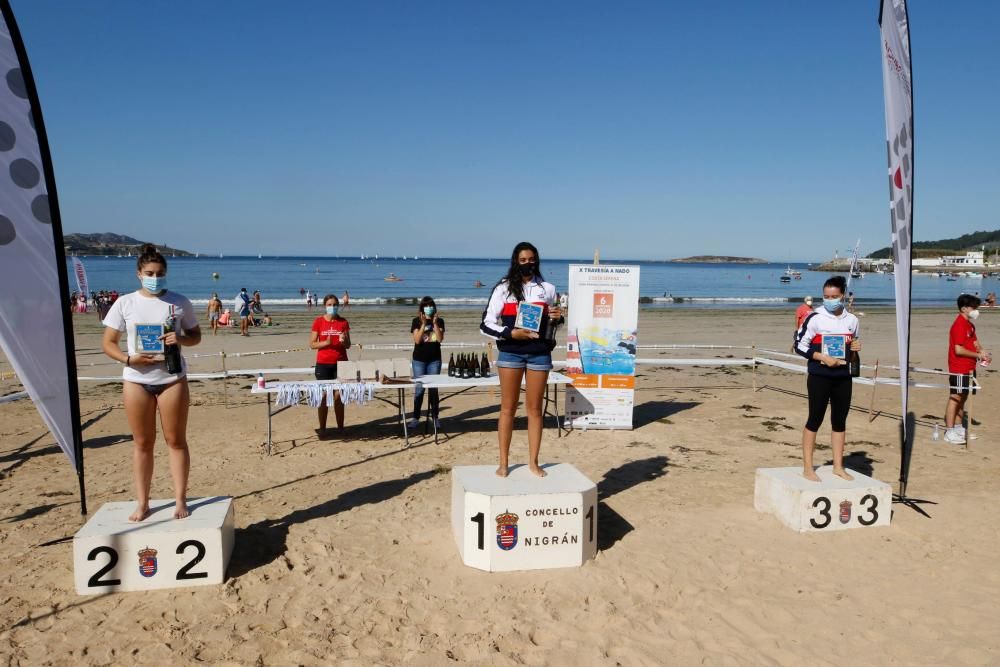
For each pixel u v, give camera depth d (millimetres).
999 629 3658
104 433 8562
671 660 3395
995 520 5270
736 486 6266
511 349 4586
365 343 19047
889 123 5258
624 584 4195
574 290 8648
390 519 5328
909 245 5203
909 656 3420
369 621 3758
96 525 4172
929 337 22078
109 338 4074
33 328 4043
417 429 8828
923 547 4770
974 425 9117
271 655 3414
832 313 5191
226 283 74000
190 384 12500
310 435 8477
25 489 6168
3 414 9664
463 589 4121
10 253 3934
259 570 4371
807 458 5328
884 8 5164
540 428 4754
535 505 4344
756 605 3943
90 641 3520
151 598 3994
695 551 4695
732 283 94000
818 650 3484
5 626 3656
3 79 3799
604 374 8734
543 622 3742
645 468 6938
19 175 3900
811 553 4672
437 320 8703
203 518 4301
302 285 71062
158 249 4172
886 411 10070
